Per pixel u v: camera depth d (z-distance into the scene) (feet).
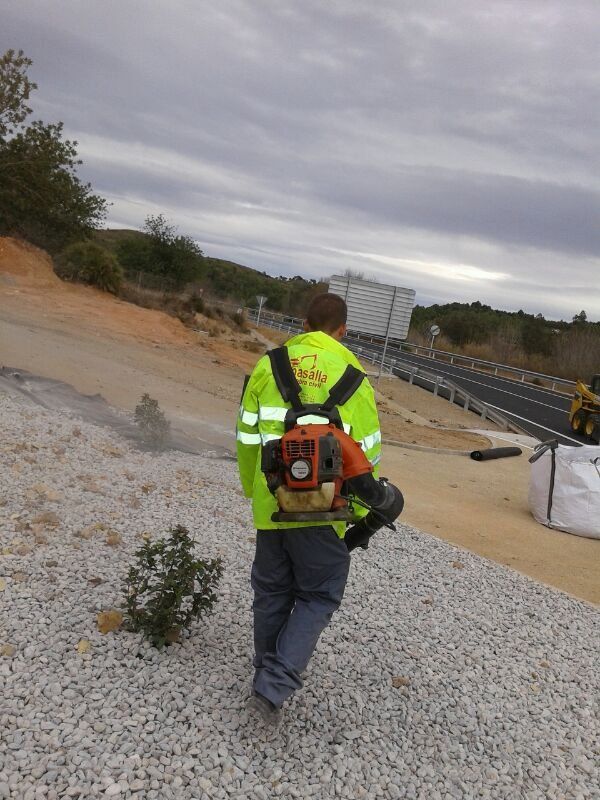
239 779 9.28
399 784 10.02
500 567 21.85
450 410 79.97
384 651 13.96
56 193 109.50
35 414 27.17
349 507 10.29
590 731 12.66
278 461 9.59
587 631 17.52
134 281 136.87
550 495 31.14
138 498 20.31
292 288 286.25
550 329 207.72
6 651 10.78
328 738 10.64
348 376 10.18
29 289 87.45
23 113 102.94
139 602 13.23
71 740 9.16
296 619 10.05
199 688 10.94
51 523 16.48
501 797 10.27
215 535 18.57
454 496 34.71
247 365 81.92
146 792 8.64
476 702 12.73
